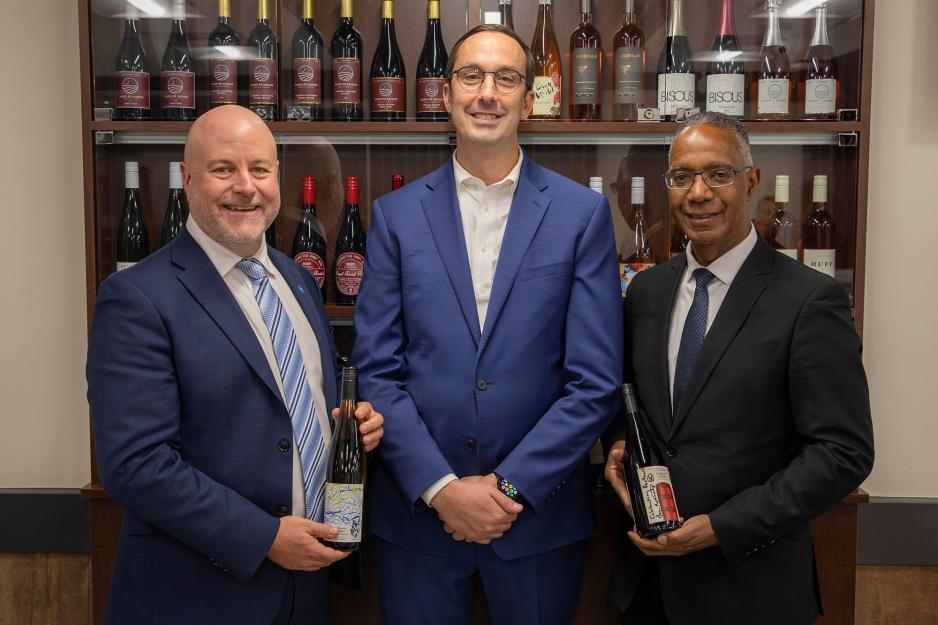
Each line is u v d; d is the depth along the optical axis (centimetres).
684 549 136
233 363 134
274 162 141
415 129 188
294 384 140
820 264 192
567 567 159
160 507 126
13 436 215
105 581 189
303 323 150
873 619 213
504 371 153
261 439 135
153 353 129
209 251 139
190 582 132
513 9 199
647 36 197
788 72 193
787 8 192
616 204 201
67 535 211
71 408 215
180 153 197
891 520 210
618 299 158
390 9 196
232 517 128
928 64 207
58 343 213
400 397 152
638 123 188
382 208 165
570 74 199
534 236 157
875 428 214
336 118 195
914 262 211
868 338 212
